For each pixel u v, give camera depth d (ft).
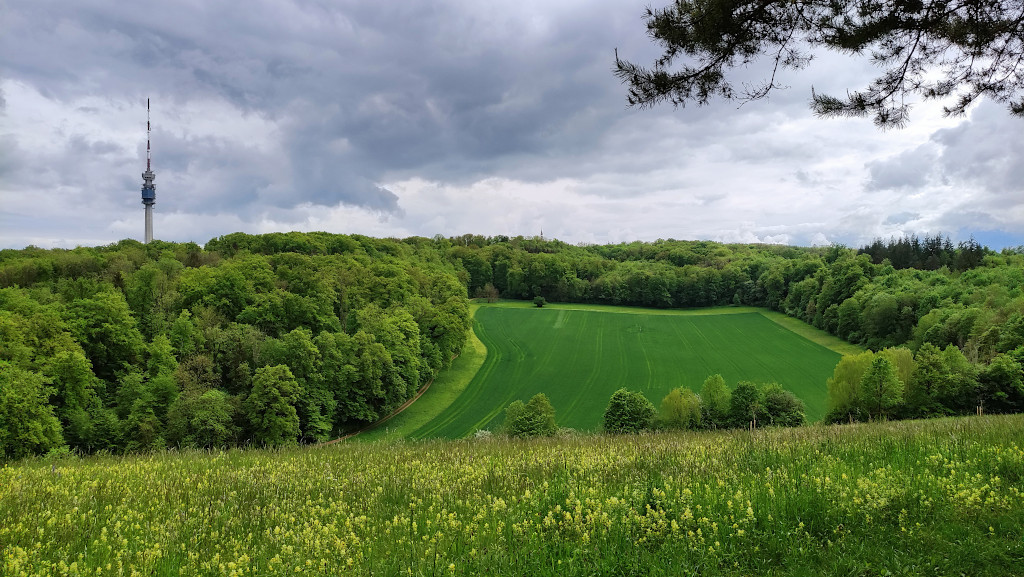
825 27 30.94
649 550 20.12
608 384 289.74
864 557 19.36
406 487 29.01
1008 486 25.40
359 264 391.04
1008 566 18.49
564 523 21.83
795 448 34.45
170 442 164.96
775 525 21.88
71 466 36.29
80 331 194.70
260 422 181.98
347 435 223.71
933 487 25.21
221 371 221.05
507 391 281.13
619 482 27.89
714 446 36.68
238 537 21.71
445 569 18.02
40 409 133.69
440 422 241.14
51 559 18.86
